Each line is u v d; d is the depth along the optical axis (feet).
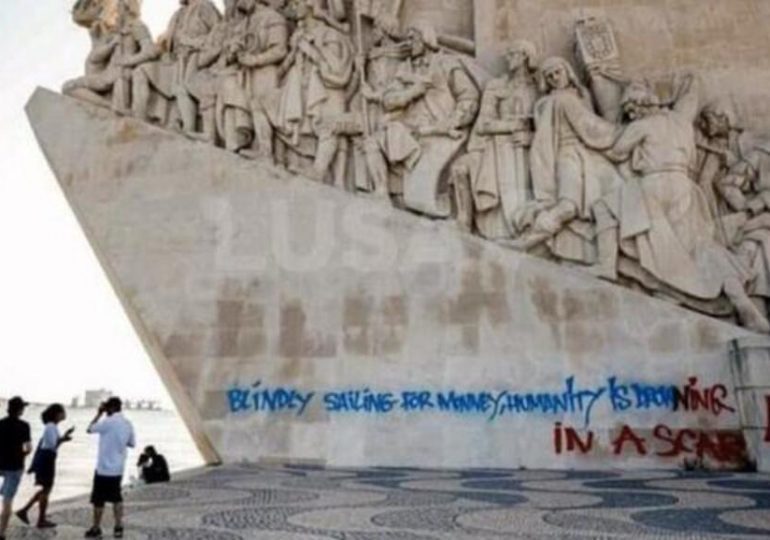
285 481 29.94
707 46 42.14
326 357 37.32
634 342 34.50
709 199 37.63
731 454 32.45
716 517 21.07
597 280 35.53
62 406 22.57
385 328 37.11
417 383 36.17
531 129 39.37
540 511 22.21
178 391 40.16
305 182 39.60
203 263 39.52
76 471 58.59
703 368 33.60
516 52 40.73
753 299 35.01
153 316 39.22
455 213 38.83
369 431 35.99
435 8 45.50
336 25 43.39
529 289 36.06
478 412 35.24
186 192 40.70
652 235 35.53
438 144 39.63
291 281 38.58
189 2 46.16
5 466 20.45
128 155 41.93
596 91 40.40
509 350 35.65
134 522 21.12
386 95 40.55
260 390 37.45
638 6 43.39
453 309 36.65
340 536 18.71
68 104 43.65
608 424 33.94
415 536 18.63
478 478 30.76
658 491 26.45
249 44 43.21
